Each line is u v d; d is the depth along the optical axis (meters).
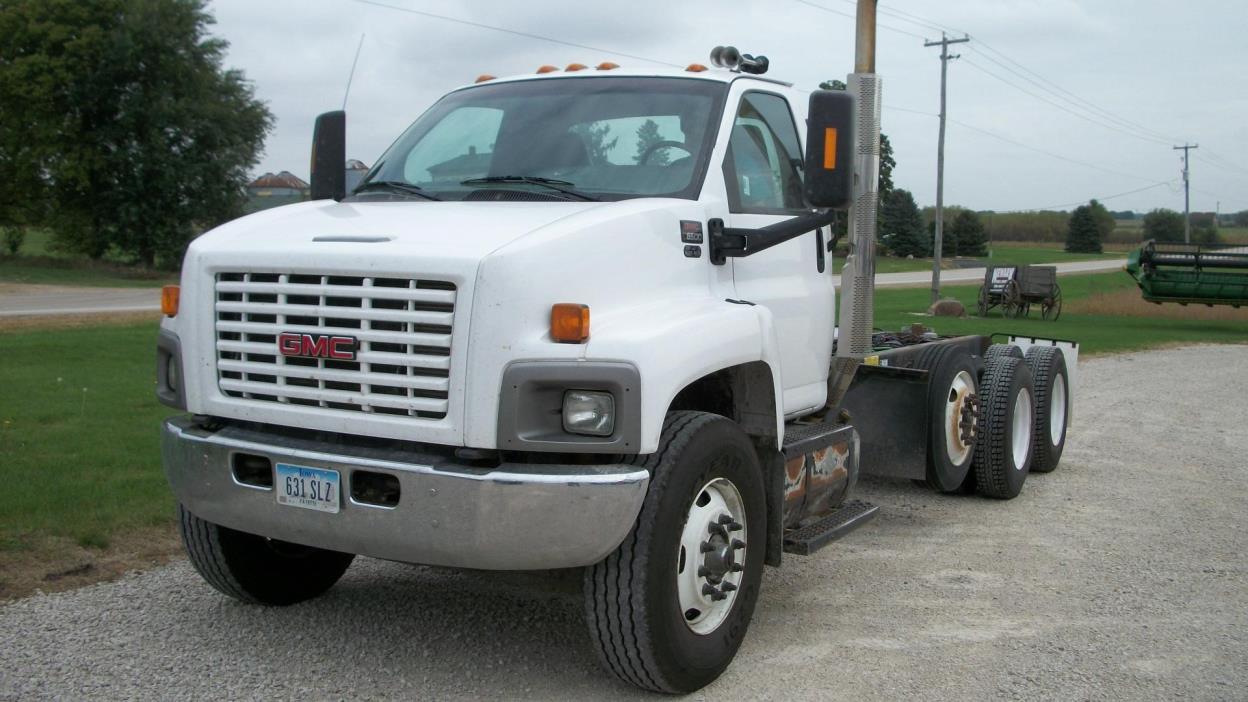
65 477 6.94
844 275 5.83
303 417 3.88
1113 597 5.47
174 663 4.27
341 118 5.15
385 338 3.69
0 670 4.12
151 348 16.22
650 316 3.94
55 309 26.06
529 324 3.62
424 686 4.12
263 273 3.98
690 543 4.05
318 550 5.08
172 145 48.28
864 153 5.83
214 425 4.26
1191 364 19.44
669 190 4.50
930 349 7.29
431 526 3.61
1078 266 91.56
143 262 48.75
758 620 5.04
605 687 4.16
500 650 4.53
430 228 3.96
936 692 4.16
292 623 4.79
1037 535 6.79
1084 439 10.75
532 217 4.02
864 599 5.39
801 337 5.18
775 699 4.07
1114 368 18.39
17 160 46.25
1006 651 4.64
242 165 49.56
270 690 4.03
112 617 4.77
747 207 4.79
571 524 3.59
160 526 6.10
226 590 4.83
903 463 6.98
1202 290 30.45
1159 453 9.97
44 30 45.56
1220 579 5.82
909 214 94.50
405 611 5.00
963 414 7.30
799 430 5.32
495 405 3.57
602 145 4.74
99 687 4.00
